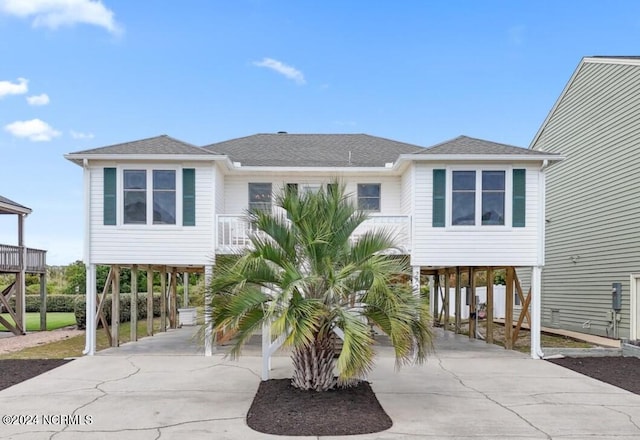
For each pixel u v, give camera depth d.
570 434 5.73
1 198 16.44
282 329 5.64
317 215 6.88
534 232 11.73
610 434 5.75
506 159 11.58
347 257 6.88
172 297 18.48
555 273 17.50
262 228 6.93
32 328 18.48
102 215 11.64
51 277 34.66
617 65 13.92
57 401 7.20
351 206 7.18
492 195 11.81
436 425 6.03
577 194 16.08
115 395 7.57
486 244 11.73
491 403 7.16
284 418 6.07
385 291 6.25
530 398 7.48
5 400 7.26
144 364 10.28
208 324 6.61
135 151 11.67
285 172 13.84
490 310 13.79
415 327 6.69
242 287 6.47
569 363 10.63
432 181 11.82
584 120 15.70
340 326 6.50
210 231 11.70
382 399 7.34
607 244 14.31
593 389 8.13
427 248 11.72
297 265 6.90
